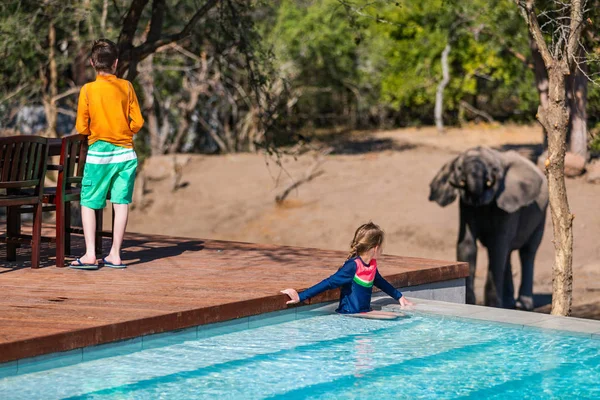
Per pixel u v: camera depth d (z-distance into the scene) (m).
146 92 30.83
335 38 35.22
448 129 39.31
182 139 33.72
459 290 10.02
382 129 40.78
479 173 15.18
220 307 7.36
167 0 22.59
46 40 22.59
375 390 5.95
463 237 16.05
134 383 5.93
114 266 9.14
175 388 5.87
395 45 37.47
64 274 8.73
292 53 34.81
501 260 15.90
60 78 27.91
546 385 6.12
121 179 8.98
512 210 15.29
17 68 21.52
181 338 7.15
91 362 6.41
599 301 17.20
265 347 7.02
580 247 21.28
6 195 8.81
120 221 9.09
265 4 15.64
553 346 7.20
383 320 8.12
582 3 9.66
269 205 26.95
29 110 26.66
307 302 8.23
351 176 28.98
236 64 29.27
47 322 6.59
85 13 17.89
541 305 18.11
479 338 7.45
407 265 9.72
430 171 28.92
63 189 9.01
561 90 9.55
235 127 34.59
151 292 7.88
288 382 6.09
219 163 30.83
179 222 26.47
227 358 6.65
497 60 35.81
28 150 8.71
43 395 5.60
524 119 40.62
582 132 24.47
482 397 5.84
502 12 25.42
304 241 24.58
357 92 39.06
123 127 8.83
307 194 27.44
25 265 9.26
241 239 25.14
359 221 25.20
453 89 39.00
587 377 6.32
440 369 6.48
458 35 35.06
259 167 30.28
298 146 33.91
